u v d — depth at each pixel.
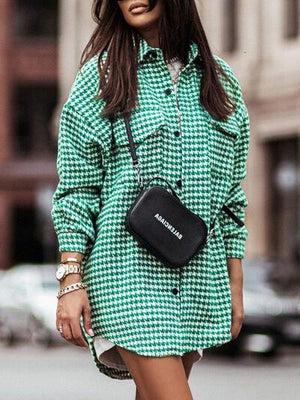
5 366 19.75
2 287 26.33
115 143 4.48
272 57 33.69
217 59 4.70
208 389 15.08
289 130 32.97
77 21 42.94
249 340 20.41
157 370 4.34
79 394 14.50
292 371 18.22
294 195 33.00
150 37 4.62
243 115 4.71
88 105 4.51
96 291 4.42
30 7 50.53
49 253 46.84
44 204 39.06
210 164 4.51
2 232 49.38
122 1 4.54
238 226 4.67
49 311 24.81
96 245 4.44
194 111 4.53
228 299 4.52
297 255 27.91
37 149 50.16
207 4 35.47
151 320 4.36
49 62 50.44
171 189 4.45
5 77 50.34
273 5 33.66
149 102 4.49
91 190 4.54
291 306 20.48
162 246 4.37
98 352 4.46
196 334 4.46
